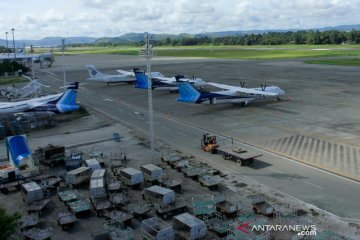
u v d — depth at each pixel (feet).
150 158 204.85
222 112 314.14
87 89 488.02
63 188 167.32
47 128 286.87
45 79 623.77
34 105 299.38
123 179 168.45
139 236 125.59
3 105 299.79
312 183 163.94
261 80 495.00
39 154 201.57
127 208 141.18
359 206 140.97
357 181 164.55
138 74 429.38
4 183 169.68
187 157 203.82
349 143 218.38
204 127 267.80
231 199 149.69
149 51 184.55
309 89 412.16
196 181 171.12
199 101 314.14
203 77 547.08
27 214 144.15
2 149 235.81
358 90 394.11
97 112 338.95
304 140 227.61
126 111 337.72
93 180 156.87
